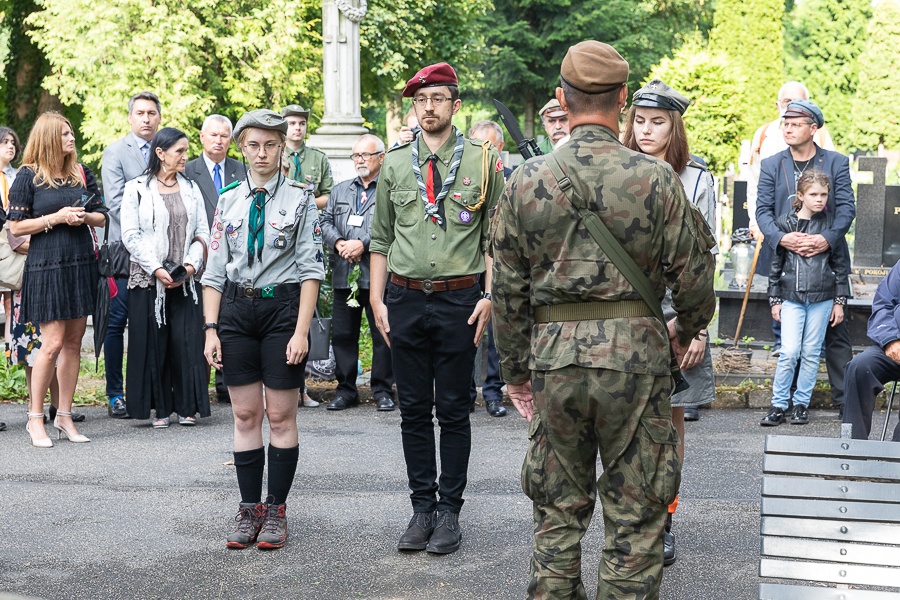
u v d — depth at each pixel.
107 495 6.42
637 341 3.56
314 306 5.37
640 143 5.05
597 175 3.55
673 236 3.55
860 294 12.02
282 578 5.03
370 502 6.24
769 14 33.00
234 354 5.36
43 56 27.98
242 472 5.49
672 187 3.55
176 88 22.80
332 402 9.14
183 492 6.48
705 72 20.31
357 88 15.15
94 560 5.29
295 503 6.22
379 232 5.50
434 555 5.32
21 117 28.34
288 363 5.34
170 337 8.32
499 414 8.73
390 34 27.98
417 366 5.38
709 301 3.69
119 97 23.09
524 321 3.79
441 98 5.24
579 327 3.59
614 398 3.55
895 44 37.62
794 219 8.09
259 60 23.86
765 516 3.81
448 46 30.34
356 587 4.91
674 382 3.82
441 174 5.30
